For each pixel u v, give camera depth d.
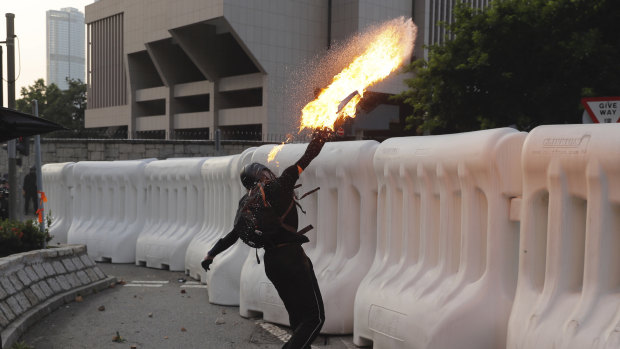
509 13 20.02
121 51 74.69
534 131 4.40
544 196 4.34
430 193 5.26
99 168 11.81
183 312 7.14
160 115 66.31
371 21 52.41
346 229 6.20
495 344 4.59
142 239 10.87
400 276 5.41
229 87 56.22
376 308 5.36
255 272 6.79
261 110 52.34
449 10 56.16
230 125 56.72
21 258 6.98
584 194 3.99
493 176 4.62
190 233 10.18
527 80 20.34
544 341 3.99
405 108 52.22
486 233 4.80
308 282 4.41
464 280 4.80
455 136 5.15
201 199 10.06
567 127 4.20
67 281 7.86
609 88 18.72
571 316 3.90
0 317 5.86
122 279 9.43
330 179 6.38
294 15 52.41
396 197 5.67
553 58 19.27
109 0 74.81
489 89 20.91
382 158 5.80
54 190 13.12
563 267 4.10
